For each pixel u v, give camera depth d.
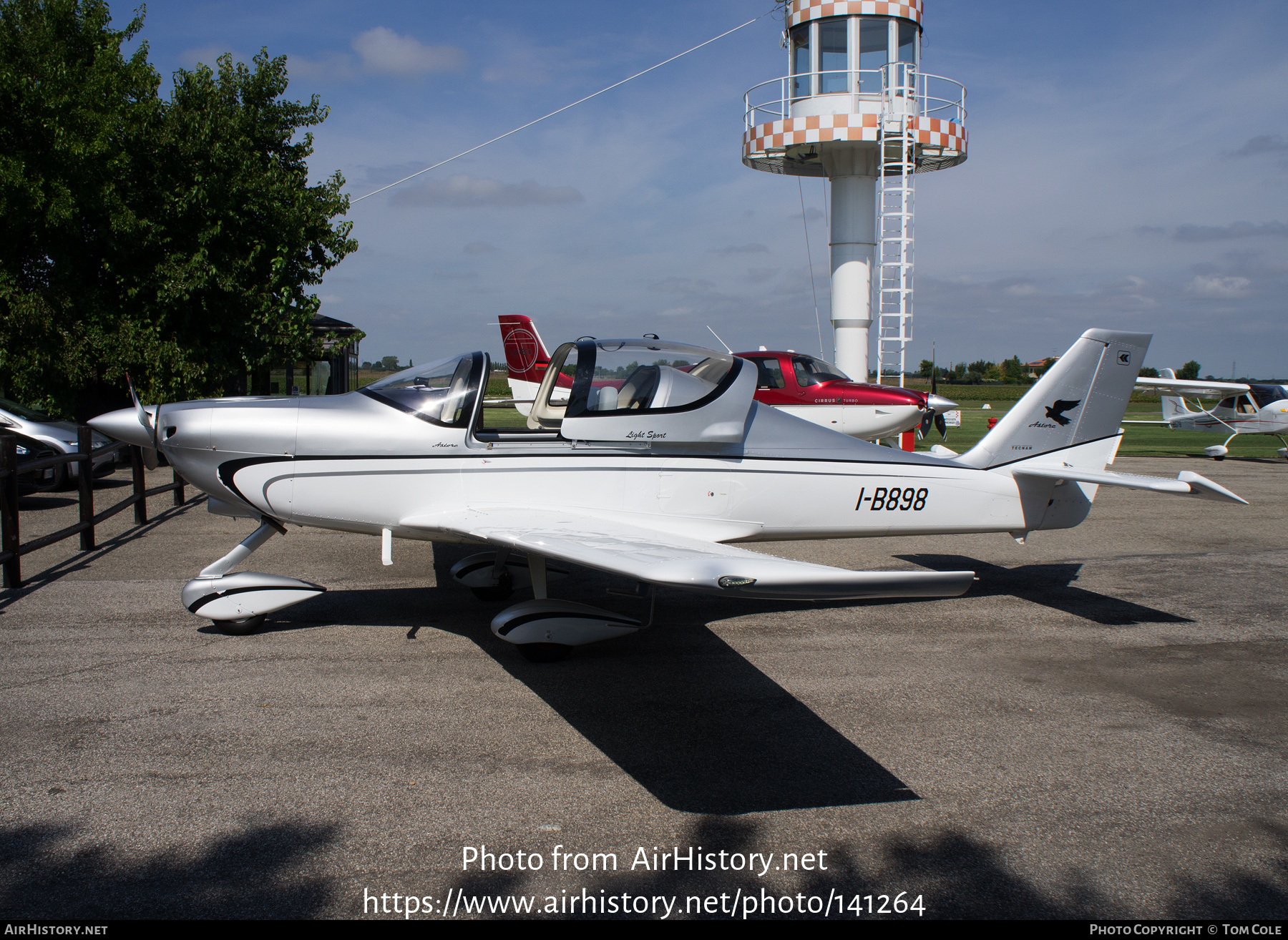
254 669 4.15
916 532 5.59
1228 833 2.75
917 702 3.85
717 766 3.18
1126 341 5.83
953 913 2.33
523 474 4.84
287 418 4.70
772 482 5.19
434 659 4.35
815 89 15.27
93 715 3.55
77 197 11.40
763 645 4.68
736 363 5.21
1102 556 7.27
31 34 11.70
